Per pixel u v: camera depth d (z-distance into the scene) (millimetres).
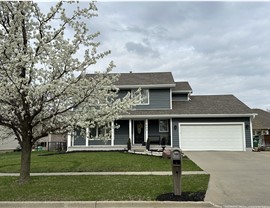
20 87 7887
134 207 6469
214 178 9414
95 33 8922
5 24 8477
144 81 22594
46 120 8984
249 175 9984
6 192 7594
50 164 13195
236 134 20656
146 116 20766
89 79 9117
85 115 8758
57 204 6570
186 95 24328
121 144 21719
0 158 17047
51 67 8461
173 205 6449
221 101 23484
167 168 11570
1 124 8562
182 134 20859
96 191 7555
